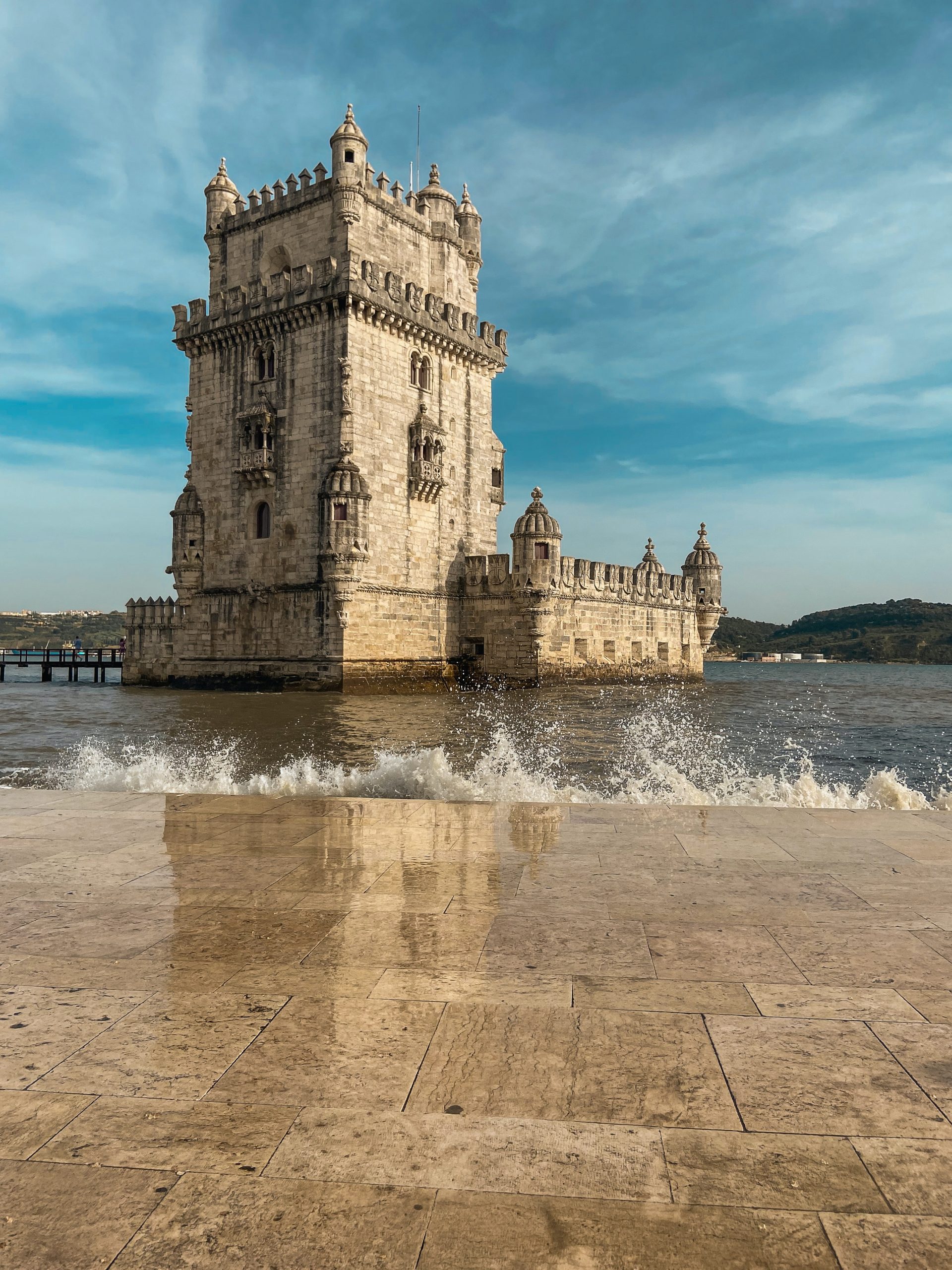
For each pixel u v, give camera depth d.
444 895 8.04
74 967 6.20
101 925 7.17
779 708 45.69
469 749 25.39
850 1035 5.14
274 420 50.34
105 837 10.50
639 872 8.88
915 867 9.06
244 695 46.75
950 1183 3.75
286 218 51.31
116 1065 4.73
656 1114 4.26
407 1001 5.59
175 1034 5.11
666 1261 3.28
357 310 47.41
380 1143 4.00
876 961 6.34
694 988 5.82
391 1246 3.34
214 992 5.74
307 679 48.09
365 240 49.66
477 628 55.31
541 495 53.94
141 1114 4.25
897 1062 4.80
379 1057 4.82
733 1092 4.46
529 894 8.05
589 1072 4.66
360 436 47.91
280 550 49.91
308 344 48.81
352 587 46.81
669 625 69.56
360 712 37.03
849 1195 3.67
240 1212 3.53
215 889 8.22
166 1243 3.34
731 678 111.75
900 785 17.41
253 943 6.71
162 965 6.25
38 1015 5.38
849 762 24.77
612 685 59.72
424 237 54.62
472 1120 4.19
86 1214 3.51
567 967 6.20
